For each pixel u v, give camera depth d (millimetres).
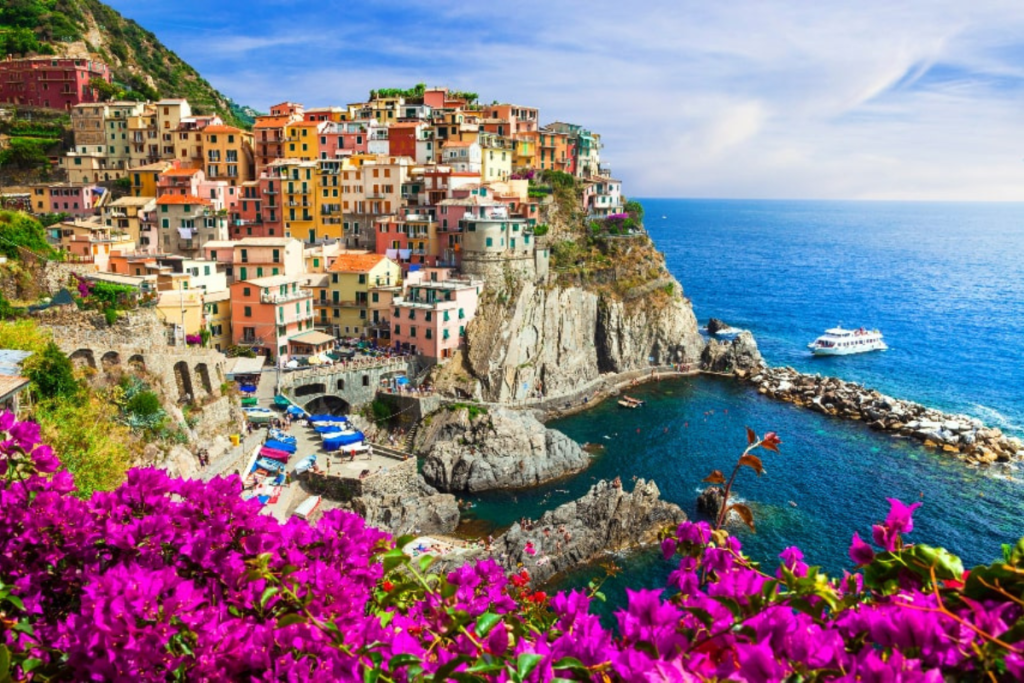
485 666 8328
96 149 176750
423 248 142500
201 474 73875
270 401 101625
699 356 160375
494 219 132375
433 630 10953
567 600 11023
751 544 79250
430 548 72500
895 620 7082
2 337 60812
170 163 167875
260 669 10125
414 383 118812
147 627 9906
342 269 128250
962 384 149750
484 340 124812
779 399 135250
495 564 14219
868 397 128375
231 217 158000
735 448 109938
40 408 53938
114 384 72812
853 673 6730
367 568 13086
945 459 104312
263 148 171875
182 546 12984
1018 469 100688
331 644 9992
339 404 111562
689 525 9602
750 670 6734
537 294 133000
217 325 115875
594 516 78875
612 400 136250
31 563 13289
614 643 8906
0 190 162875
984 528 83938
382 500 81625
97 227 127812
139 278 98438
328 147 169250
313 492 82312
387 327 126875
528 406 125500
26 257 90125
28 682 10438
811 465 101625
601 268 152125
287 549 12883
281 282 117812
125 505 14523
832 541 80062
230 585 12000
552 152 191375
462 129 163500
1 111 179750
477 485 97250
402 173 150125
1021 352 180125
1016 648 6480
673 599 9297
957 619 6711
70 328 75750
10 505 13688
